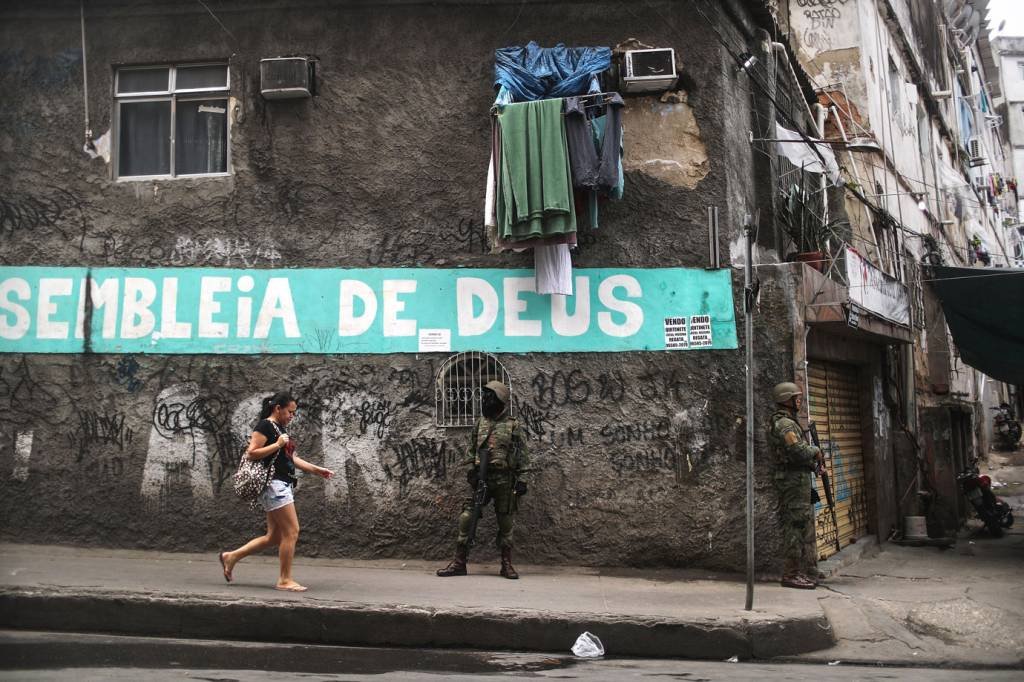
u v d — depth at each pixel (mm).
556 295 8797
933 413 12867
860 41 14805
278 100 9094
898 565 9906
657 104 9094
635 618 6523
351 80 9125
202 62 9352
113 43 9336
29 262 9109
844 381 11164
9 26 9414
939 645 6844
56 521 8773
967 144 25406
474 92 9070
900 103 17312
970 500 12703
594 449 8633
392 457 8680
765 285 8844
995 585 8516
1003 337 10844
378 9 9180
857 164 14070
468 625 6480
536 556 8531
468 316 8812
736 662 6367
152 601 6547
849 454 11039
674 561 8477
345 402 8758
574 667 5957
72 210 9164
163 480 8766
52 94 9320
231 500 8703
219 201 9070
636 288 8805
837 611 7359
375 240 8938
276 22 9211
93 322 8992
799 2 15164
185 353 8898
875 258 13617
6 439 8898
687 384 8672
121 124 9438
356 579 7715
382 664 5895
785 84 11195
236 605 6504
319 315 8875
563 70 8852
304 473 8703
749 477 6977
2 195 9219
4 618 6566
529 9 9141
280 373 8820
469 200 8945
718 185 8961
